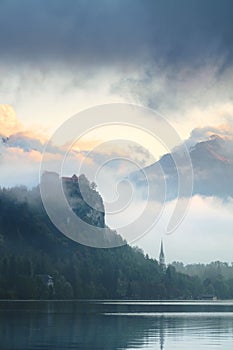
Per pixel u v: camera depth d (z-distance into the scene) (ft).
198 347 158.10
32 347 156.25
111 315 327.88
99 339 178.50
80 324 244.42
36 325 233.96
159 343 168.04
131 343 167.63
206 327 233.76
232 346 160.76
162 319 295.28
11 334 191.93
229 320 289.12
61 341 171.42
